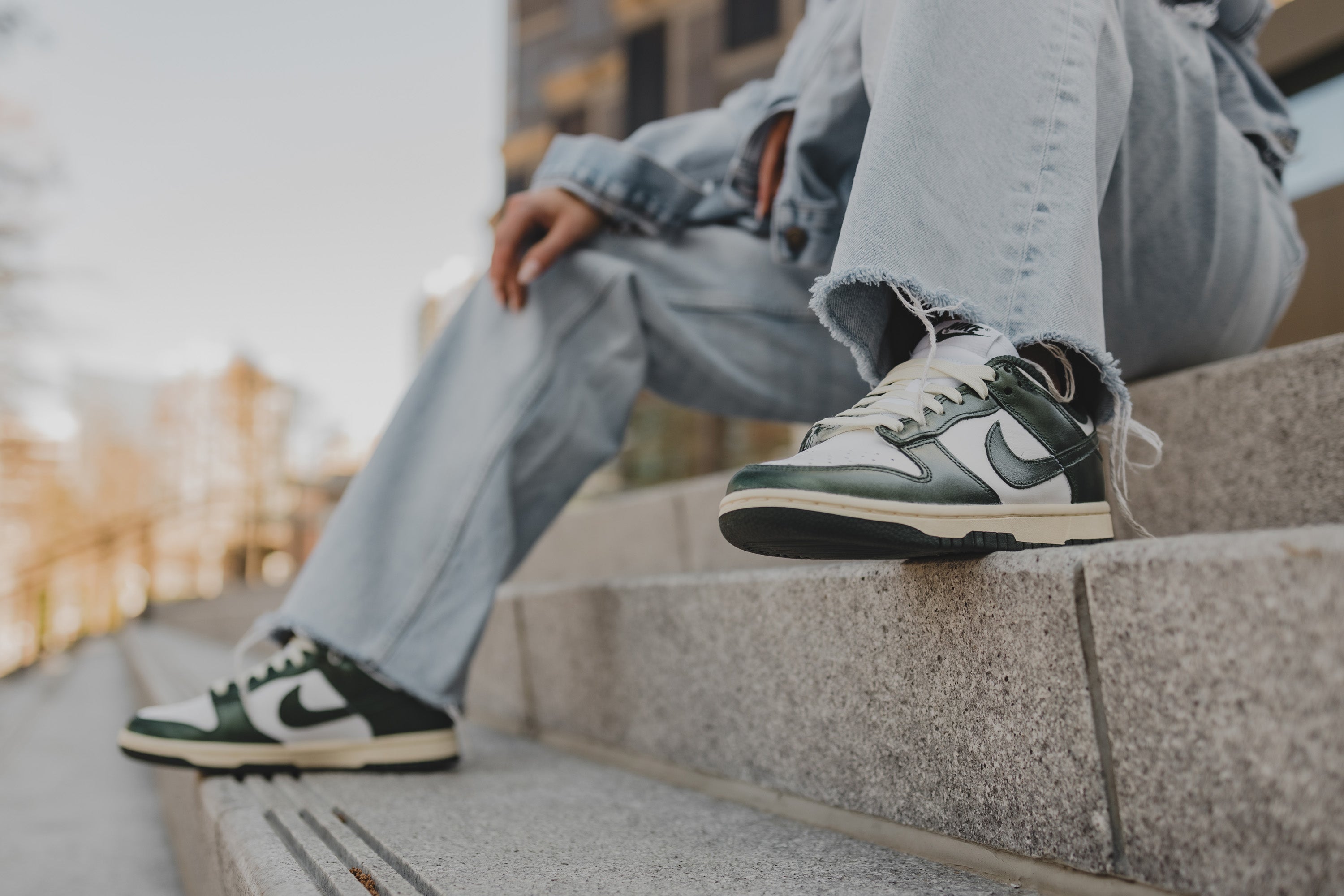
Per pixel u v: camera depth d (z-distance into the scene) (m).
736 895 0.64
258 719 1.10
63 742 2.92
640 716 1.15
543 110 13.24
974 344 0.74
